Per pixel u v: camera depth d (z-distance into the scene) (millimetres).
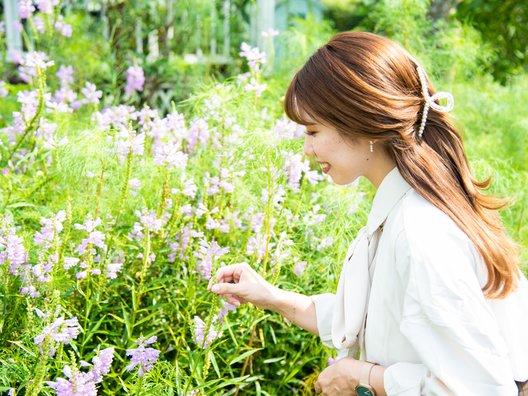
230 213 2828
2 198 2660
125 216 2744
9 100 4383
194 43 6172
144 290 2408
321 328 2090
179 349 2432
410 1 4379
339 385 1767
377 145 1771
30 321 1990
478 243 1616
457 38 4652
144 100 5602
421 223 1612
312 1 7684
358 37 1782
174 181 2834
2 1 6410
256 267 2609
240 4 6355
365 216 3020
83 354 2492
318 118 1759
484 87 5137
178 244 2660
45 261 2260
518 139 4242
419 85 1776
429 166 1685
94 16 6234
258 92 3004
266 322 2754
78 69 4734
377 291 1700
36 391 1854
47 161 3070
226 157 2814
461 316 1522
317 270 2863
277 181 2535
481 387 1508
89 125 3270
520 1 6730
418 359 1664
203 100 3215
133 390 2076
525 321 1770
